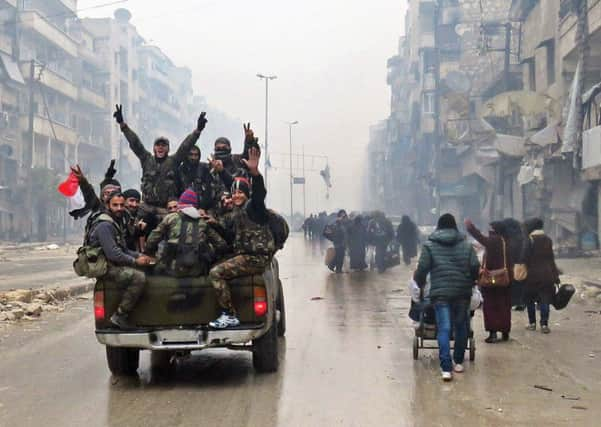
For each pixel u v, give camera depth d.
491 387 6.85
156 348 6.91
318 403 6.27
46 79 55.56
